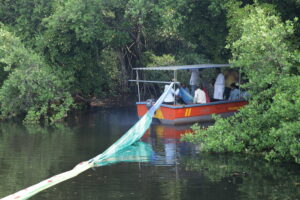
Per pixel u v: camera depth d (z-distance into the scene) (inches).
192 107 1569.9
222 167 990.4
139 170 975.6
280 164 1011.3
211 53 2034.9
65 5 1834.4
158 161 1051.9
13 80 1695.4
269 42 1090.1
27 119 1717.5
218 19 1771.7
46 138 1355.8
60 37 1878.7
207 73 2005.4
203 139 1177.4
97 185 872.9
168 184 872.3
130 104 2167.8
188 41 2212.1
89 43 2016.5
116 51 2287.2
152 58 2170.3
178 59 2327.8
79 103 2130.9
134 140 1267.2
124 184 877.2
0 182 909.8
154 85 2342.5
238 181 884.6
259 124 1128.2
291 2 1503.4
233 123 1205.1
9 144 1269.7
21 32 1985.7
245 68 1182.9
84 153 1153.4
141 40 2313.0
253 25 1152.2
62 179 916.0
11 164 1049.5
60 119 1754.4
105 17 1945.1
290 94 1058.1
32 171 989.8
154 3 1833.2
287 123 1004.6
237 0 1641.2
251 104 1154.7
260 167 986.1
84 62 2046.0
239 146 1117.1
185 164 1019.9
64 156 1123.3
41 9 1962.4
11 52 1713.8
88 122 1665.8
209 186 856.3
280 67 1138.7
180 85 1688.0
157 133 1409.9
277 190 826.2
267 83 1146.0
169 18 1697.8
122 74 2342.5
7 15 2059.5
